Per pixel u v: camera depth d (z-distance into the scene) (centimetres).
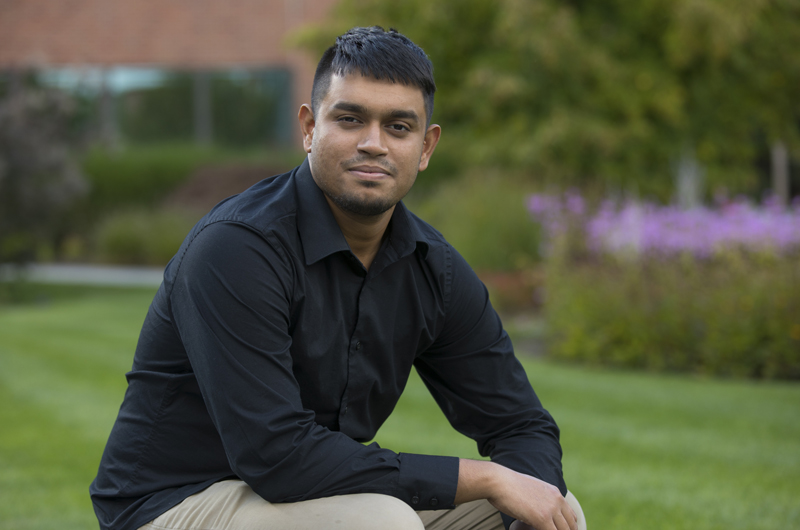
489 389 191
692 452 397
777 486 343
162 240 1452
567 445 409
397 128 164
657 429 442
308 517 154
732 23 1030
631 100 1097
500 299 860
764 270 648
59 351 677
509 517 178
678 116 1112
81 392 530
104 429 438
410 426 444
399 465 160
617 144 1076
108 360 641
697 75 1144
